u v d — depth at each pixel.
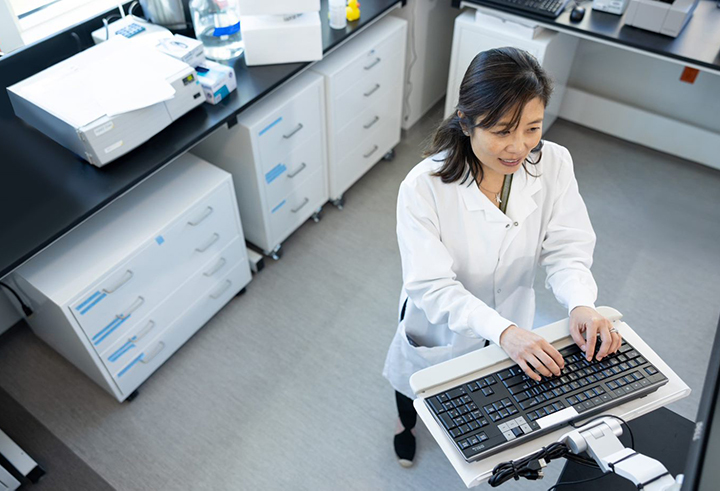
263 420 1.99
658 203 2.70
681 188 2.78
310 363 2.15
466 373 1.02
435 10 2.72
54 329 1.83
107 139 1.63
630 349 1.06
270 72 2.04
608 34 2.23
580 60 2.99
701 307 2.29
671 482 0.74
